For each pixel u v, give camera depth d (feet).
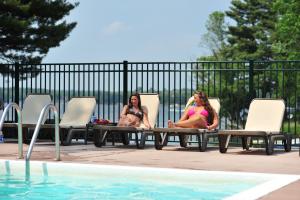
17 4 62.69
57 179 29.25
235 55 182.19
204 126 43.34
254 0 184.34
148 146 46.57
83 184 27.68
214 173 26.86
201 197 23.90
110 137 50.47
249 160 34.78
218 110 44.65
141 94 48.14
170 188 26.27
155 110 46.96
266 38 179.93
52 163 30.66
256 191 21.83
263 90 53.78
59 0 66.80
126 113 46.75
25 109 52.70
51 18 67.46
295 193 21.39
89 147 44.93
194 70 49.80
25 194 25.39
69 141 46.47
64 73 54.65
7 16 61.93
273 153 40.29
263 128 42.19
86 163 31.50
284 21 136.77
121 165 30.50
